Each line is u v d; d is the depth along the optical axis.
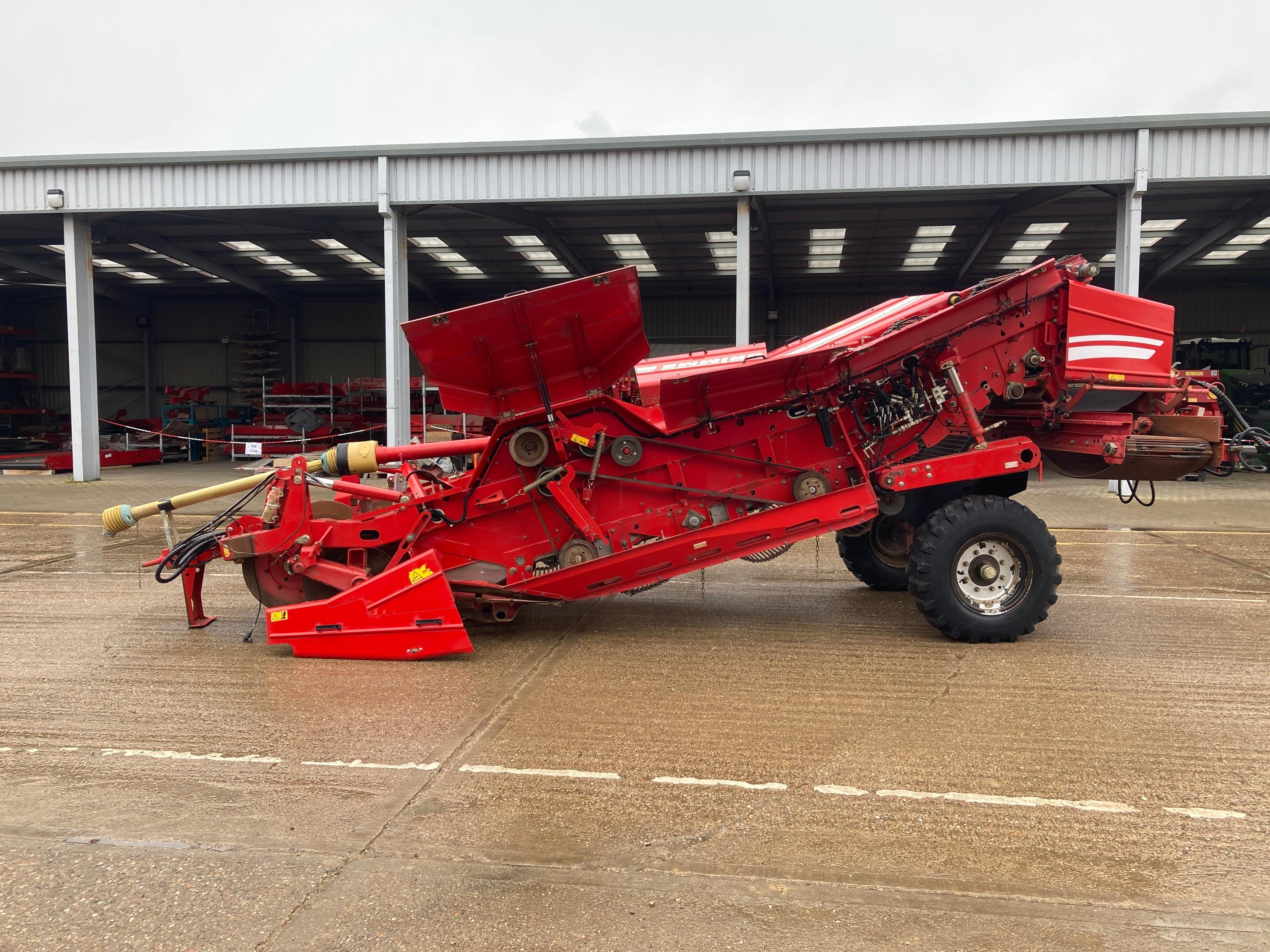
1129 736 3.64
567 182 13.63
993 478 5.99
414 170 13.98
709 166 13.27
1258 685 4.31
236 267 24.23
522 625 5.61
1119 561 7.85
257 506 12.59
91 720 3.86
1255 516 11.04
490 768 3.32
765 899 2.42
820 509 5.09
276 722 3.83
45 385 29.61
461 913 2.35
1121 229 12.86
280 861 2.63
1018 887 2.49
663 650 4.99
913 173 12.87
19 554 8.59
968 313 5.16
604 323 4.68
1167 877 2.54
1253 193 16.42
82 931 2.28
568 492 5.04
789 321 27.14
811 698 4.13
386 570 5.11
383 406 23.80
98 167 14.90
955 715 3.89
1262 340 25.69
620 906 2.39
